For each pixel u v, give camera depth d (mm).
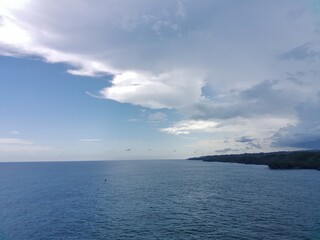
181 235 43250
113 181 125875
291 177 134000
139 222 51031
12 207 65938
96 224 50156
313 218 51969
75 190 94750
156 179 134500
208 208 62406
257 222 49719
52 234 44906
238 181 119188
